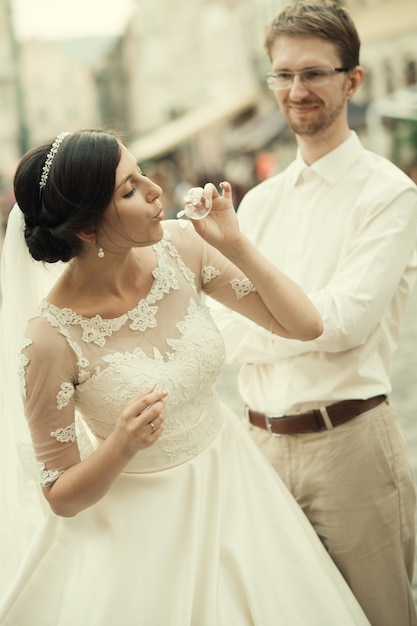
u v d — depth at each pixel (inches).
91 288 78.0
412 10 751.1
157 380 78.2
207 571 80.6
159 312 80.4
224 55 1314.0
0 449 85.8
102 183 71.8
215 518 82.9
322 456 95.6
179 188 656.4
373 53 802.2
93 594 77.8
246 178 822.5
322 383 94.9
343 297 90.9
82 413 81.4
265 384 99.9
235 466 87.8
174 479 82.4
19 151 1973.4
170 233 84.8
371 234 93.1
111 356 77.4
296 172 100.4
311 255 98.0
